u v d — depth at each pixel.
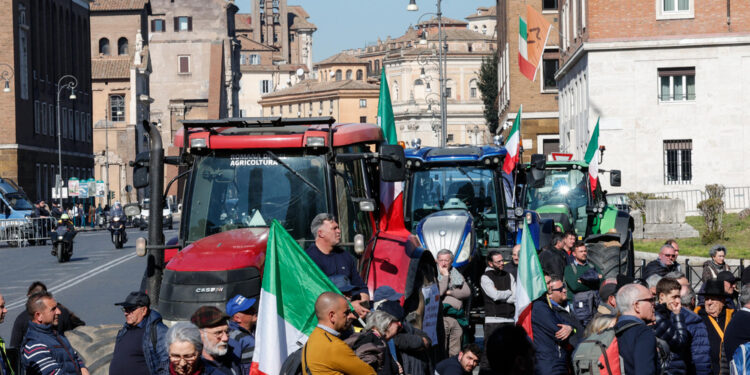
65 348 11.55
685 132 50.78
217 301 12.79
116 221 55.28
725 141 50.50
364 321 11.90
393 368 11.37
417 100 193.38
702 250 34.97
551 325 12.41
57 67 104.00
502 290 16.47
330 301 9.45
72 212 88.81
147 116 139.50
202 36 150.12
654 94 51.09
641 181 51.00
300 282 10.32
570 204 26.91
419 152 21.53
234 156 14.58
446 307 16.45
